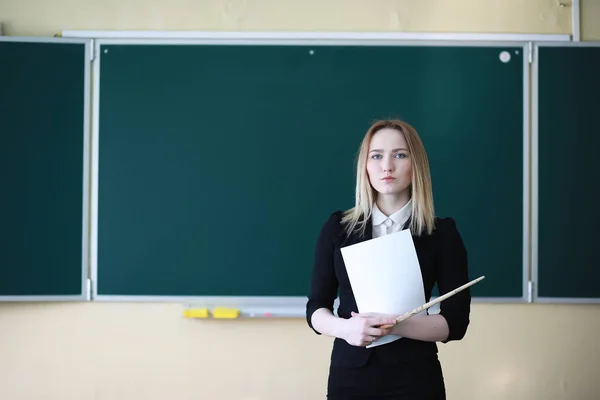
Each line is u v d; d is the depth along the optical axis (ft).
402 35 10.07
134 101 10.09
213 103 10.10
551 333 10.09
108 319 10.06
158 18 10.14
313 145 10.09
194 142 10.09
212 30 10.13
